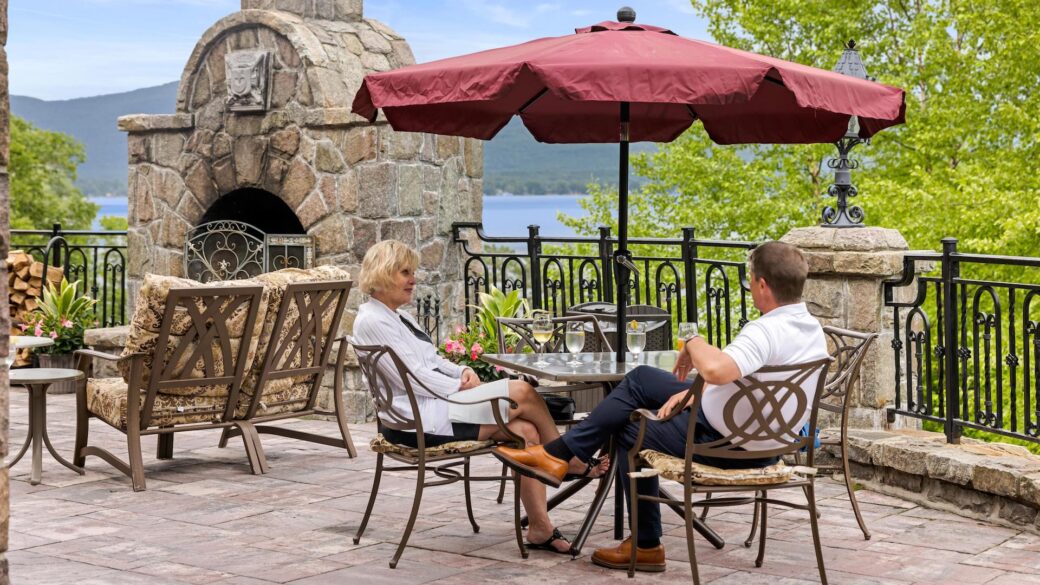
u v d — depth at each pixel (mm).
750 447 4035
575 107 5957
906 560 4496
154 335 5660
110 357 5734
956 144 16859
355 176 7902
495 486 5820
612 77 3953
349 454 6602
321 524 5012
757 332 3936
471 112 5652
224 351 5902
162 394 5871
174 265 8805
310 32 8227
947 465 5258
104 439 7082
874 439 5766
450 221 8531
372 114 5004
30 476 6004
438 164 8359
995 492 5043
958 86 16188
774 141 5781
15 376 5840
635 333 4855
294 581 4109
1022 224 13727
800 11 17547
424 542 4715
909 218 15422
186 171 8695
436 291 8359
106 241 37500
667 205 19219
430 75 4336
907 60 17531
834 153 17594
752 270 4090
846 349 5137
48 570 4230
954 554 4590
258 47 8273
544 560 4445
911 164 17609
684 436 4129
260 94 8180
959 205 15180
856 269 6027
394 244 4758
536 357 5121
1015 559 4520
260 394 6199
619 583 4133
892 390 6273
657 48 4262
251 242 8383
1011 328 5410
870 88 4621
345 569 4285
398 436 4625
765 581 4172
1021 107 15797
